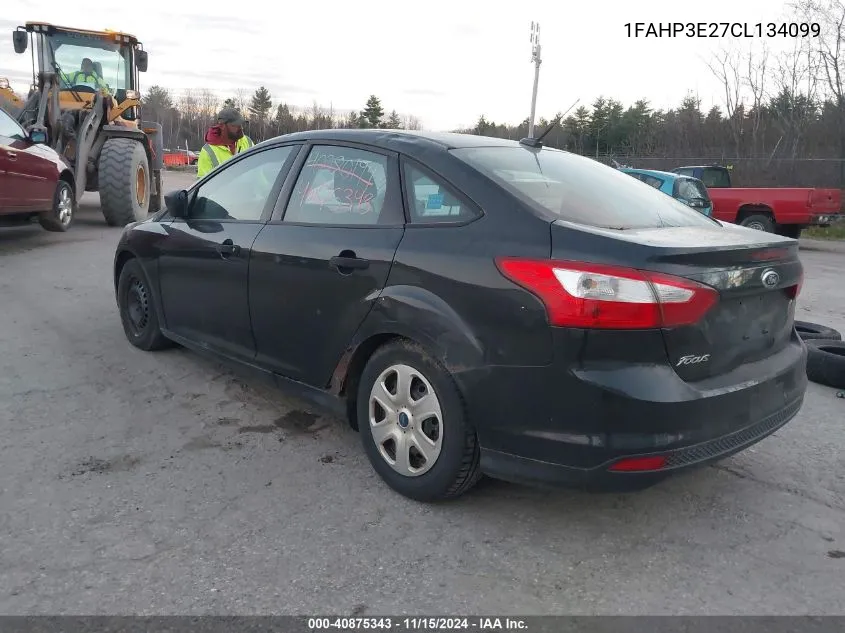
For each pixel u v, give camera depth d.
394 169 3.44
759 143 27.12
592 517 3.20
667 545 3.00
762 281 2.98
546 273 2.73
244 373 4.22
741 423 2.90
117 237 11.05
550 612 2.55
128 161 11.84
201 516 3.11
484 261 2.91
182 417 4.18
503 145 3.71
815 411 4.64
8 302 6.66
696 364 2.77
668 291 2.64
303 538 2.96
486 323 2.87
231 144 6.98
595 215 3.14
